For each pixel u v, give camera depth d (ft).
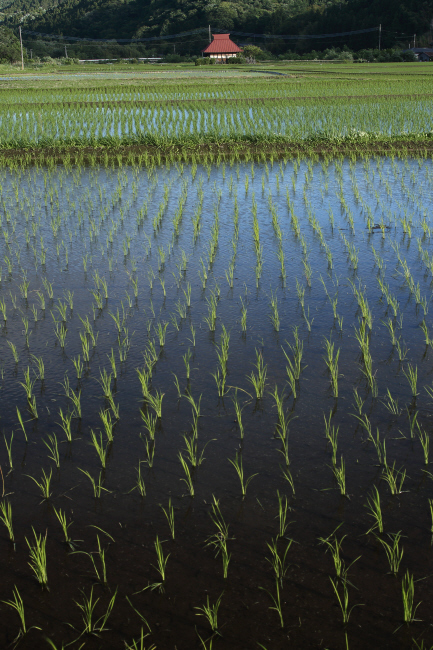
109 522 11.85
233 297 23.07
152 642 9.28
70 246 29.09
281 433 14.66
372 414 15.42
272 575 10.52
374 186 40.70
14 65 248.11
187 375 17.24
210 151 53.57
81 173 45.39
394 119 66.08
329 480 13.02
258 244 28.02
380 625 9.55
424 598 10.01
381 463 13.55
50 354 18.66
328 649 9.11
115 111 76.38
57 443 14.43
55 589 10.28
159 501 12.42
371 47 331.98
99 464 13.64
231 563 10.78
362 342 17.49
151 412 15.65
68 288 24.02
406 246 28.84
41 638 9.40
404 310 21.76
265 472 13.29
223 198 37.78
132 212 34.68
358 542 11.27
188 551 11.07
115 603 9.98
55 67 243.40
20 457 13.89
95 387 16.80
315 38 353.72
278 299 22.88
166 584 10.33
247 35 397.39
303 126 61.21
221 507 12.23
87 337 19.75
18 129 61.46
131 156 50.67
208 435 14.66
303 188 40.11
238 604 9.95
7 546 11.27
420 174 44.42
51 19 521.24
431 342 19.21
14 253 28.07
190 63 278.67
